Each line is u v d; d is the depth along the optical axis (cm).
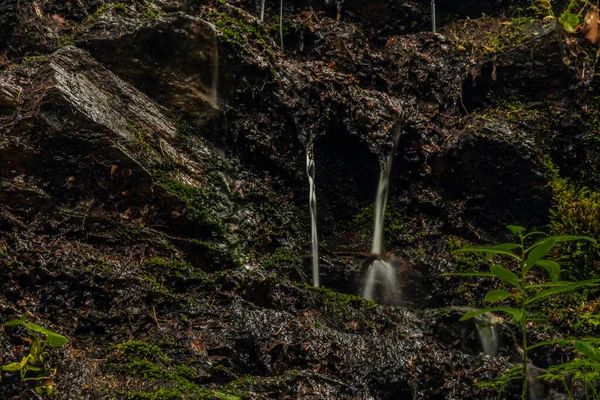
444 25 475
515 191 383
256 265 321
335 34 419
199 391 222
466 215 387
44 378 217
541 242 156
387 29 459
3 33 357
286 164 367
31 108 286
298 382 236
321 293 297
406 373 264
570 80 411
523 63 413
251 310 266
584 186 407
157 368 232
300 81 373
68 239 275
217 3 392
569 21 427
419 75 412
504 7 473
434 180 385
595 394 247
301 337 257
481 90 421
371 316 296
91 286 258
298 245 357
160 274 277
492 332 307
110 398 212
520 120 388
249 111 365
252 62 363
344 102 375
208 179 332
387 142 375
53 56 308
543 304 344
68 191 287
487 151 378
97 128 291
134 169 296
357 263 361
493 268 163
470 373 276
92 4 364
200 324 259
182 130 340
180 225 306
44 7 360
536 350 309
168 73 345
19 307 246
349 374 253
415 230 377
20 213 270
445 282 353
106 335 252
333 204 387
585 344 166
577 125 409
